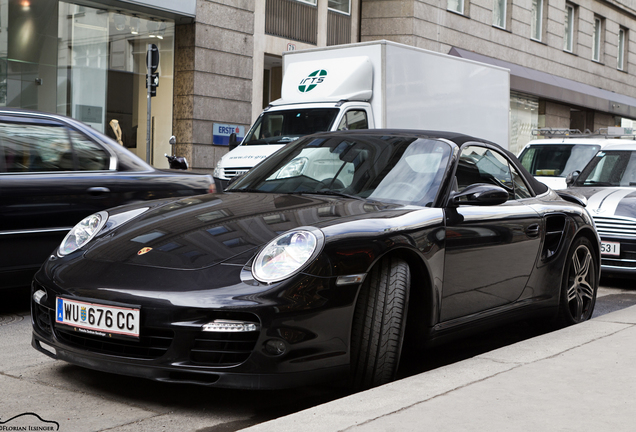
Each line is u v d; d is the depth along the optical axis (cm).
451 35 2167
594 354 374
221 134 1595
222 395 337
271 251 314
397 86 1112
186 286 304
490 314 421
